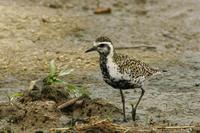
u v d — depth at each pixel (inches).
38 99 553.9
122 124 518.3
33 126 510.6
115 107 550.3
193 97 606.9
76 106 542.3
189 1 997.2
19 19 808.3
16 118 518.9
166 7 970.1
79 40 781.9
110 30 836.6
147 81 657.6
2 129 502.3
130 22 882.1
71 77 658.2
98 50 521.0
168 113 556.4
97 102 549.0
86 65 694.5
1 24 784.3
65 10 912.9
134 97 601.6
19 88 621.0
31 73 665.6
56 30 800.9
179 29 863.1
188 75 684.1
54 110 533.6
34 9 871.1
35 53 720.3
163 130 503.2
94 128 486.6
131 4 987.3
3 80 644.7
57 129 491.5
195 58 747.4
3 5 861.8
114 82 522.0
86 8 944.3
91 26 841.5
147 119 535.8
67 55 719.7
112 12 933.2
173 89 635.5
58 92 559.5
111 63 517.7
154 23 885.2
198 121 534.0
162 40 812.6
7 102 551.2
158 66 706.8
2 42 739.4
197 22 896.3
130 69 517.7
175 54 757.9
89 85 635.5
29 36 767.1
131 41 799.1
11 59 700.7
